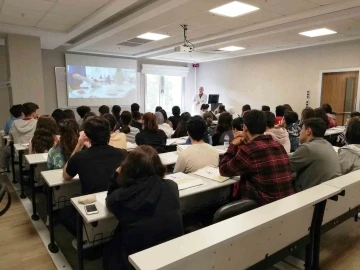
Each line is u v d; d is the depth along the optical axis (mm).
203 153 2365
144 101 10141
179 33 5973
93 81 8844
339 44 6887
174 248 1050
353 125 2457
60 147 2547
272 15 4637
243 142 2043
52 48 7953
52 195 2264
